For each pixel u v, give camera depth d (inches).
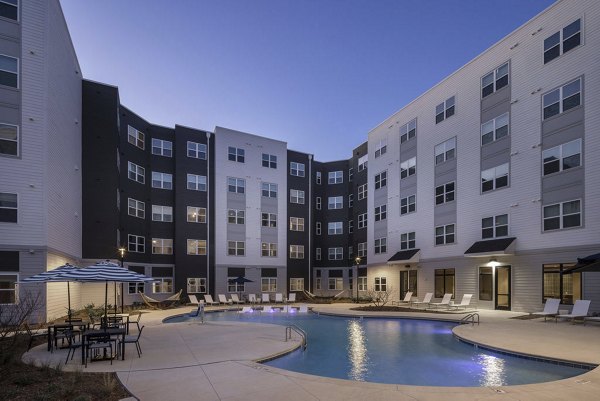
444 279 1109.1
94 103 1088.8
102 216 1072.8
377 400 273.1
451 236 1092.5
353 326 752.3
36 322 700.0
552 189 820.6
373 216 1483.8
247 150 1526.8
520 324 671.8
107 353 430.0
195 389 297.1
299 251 1621.6
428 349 514.3
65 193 885.8
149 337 550.6
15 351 426.6
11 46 730.8
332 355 480.1
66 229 894.4
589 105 763.4
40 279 442.6
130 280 459.2
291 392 289.4
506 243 889.5
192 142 1430.9
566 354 423.5
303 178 1672.0
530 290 850.1
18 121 727.1
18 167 721.0
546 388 301.0
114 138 1108.5
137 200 1290.6
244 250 1475.1
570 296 776.9
